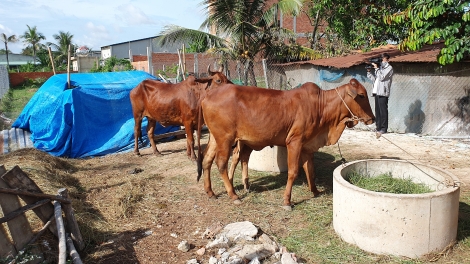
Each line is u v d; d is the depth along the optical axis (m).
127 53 50.72
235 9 13.41
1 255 3.53
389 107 10.66
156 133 10.47
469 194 5.48
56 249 3.96
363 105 5.24
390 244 3.82
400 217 3.74
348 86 5.20
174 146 9.71
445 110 9.80
